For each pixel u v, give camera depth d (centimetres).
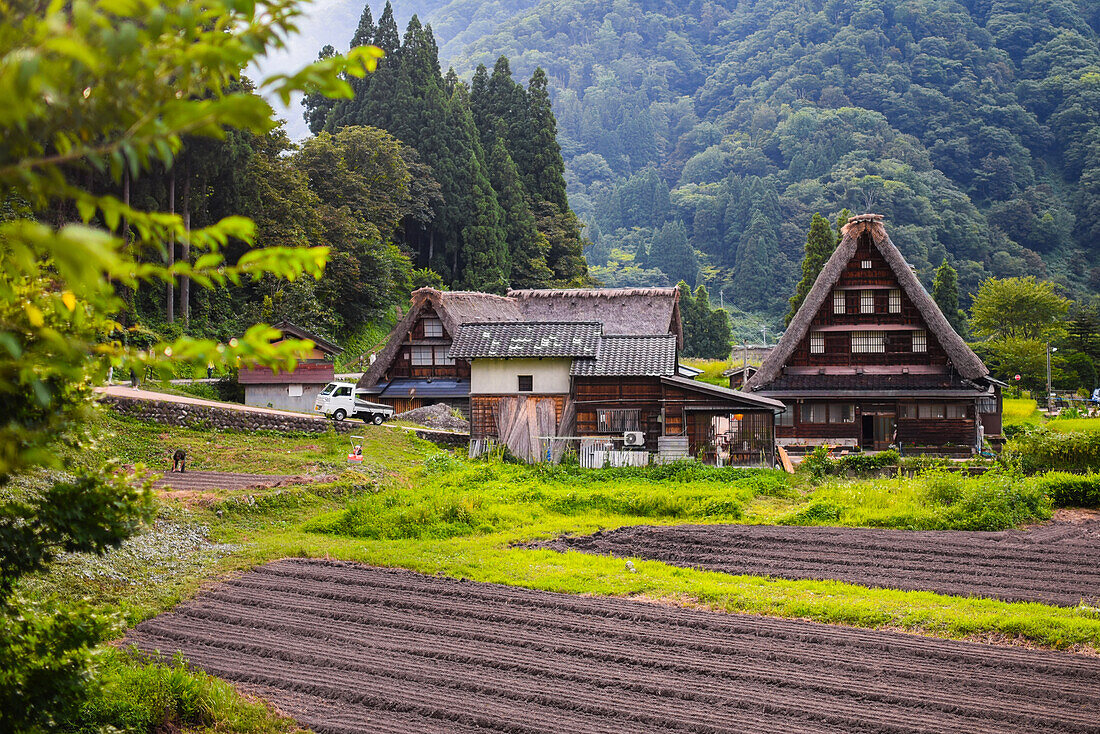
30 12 350
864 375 3494
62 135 371
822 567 1655
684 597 1440
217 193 3991
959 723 966
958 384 3438
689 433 2881
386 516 1944
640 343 3000
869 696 1034
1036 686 1062
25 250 317
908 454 3419
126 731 870
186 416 2606
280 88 371
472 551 1734
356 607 1359
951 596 1443
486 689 1052
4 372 420
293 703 1005
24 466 455
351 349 4794
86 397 587
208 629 1242
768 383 3516
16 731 589
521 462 2867
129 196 3384
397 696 1026
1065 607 1389
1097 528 2009
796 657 1159
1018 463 2569
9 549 601
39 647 616
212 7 350
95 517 621
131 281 459
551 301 4325
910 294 3475
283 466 2372
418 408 3475
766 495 2383
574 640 1230
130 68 346
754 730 949
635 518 2141
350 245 4759
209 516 1825
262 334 426
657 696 1041
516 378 2972
